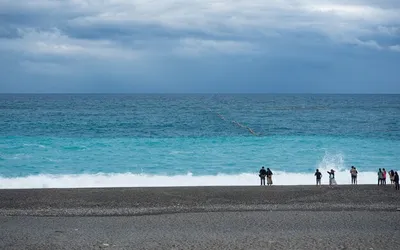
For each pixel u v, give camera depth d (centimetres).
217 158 3825
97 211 2044
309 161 3734
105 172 3278
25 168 3372
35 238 1630
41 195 2311
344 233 1698
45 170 3316
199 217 1950
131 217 1952
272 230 1742
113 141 4800
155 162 3653
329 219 1916
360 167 3541
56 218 1931
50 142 4675
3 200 2208
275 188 2520
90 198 2259
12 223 1845
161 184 2970
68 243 1570
